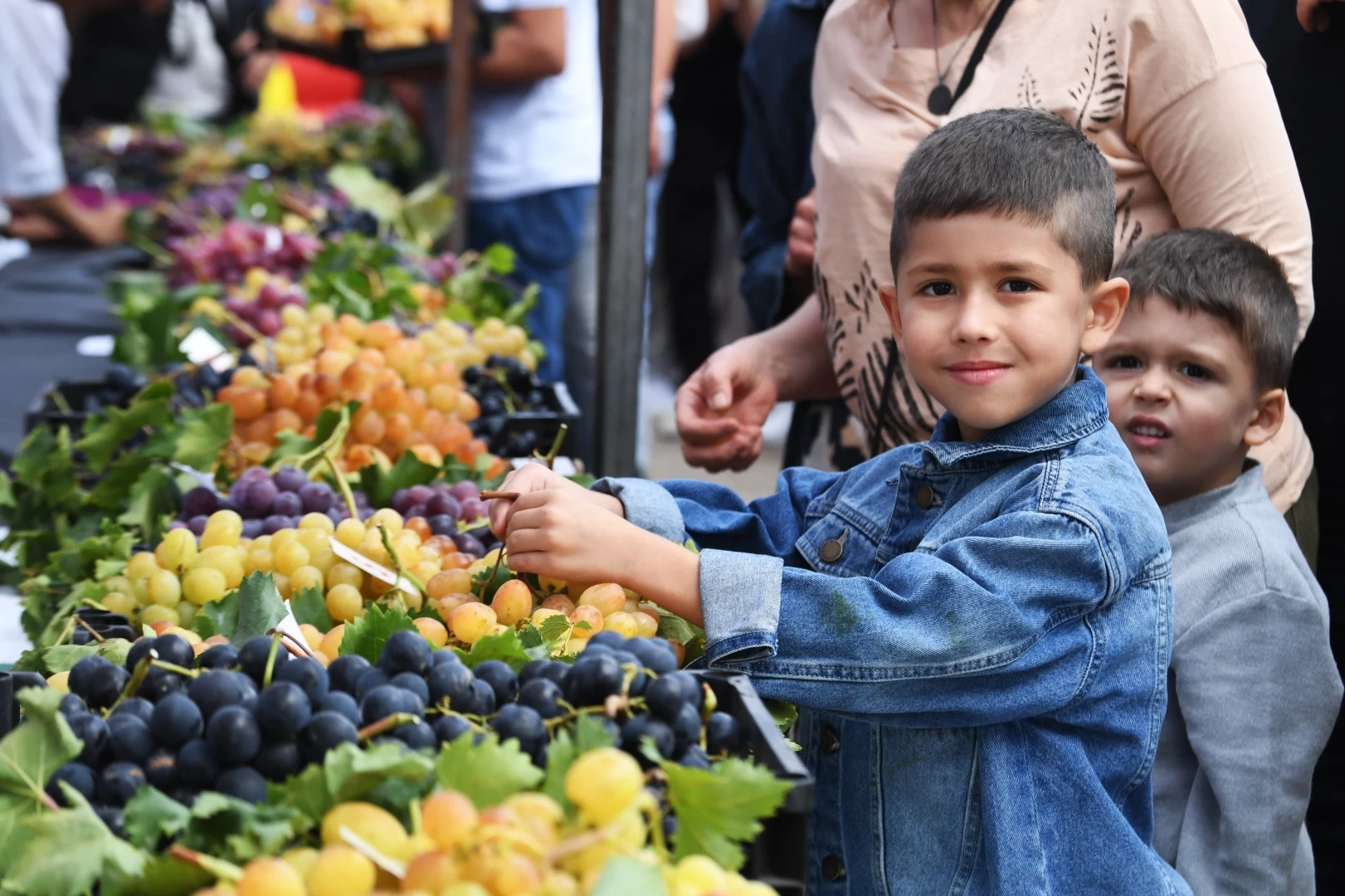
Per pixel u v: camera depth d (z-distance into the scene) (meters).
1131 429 1.67
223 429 1.89
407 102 5.34
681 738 1.00
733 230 6.20
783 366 2.19
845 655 1.19
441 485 1.78
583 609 1.27
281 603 1.31
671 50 4.70
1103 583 1.21
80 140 6.27
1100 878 1.25
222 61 7.71
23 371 3.28
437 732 0.99
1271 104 1.69
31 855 0.88
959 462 1.36
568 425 2.27
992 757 1.27
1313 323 1.90
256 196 3.97
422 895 0.75
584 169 4.41
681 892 0.77
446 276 3.16
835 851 1.37
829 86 1.99
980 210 1.26
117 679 1.07
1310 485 1.85
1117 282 1.35
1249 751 1.54
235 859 0.88
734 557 1.27
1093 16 1.74
